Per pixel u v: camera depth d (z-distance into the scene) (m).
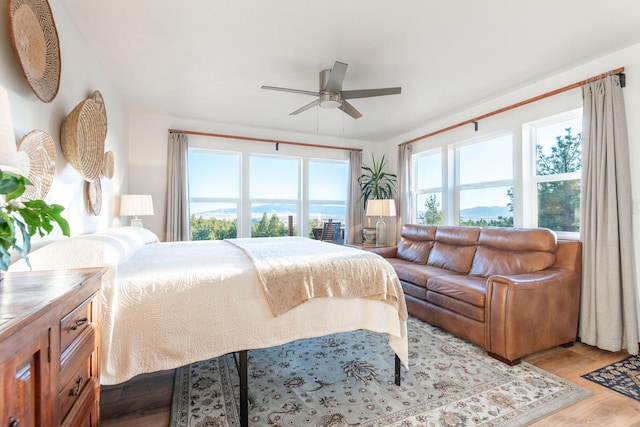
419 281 3.04
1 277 0.97
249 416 1.56
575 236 2.87
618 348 2.32
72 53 2.10
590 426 1.52
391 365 2.13
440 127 4.32
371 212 4.68
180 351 1.35
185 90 3.29
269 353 2.30
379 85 3.15
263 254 2.01
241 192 4.73
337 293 1.70
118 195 3.44
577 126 2.90
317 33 2.24
